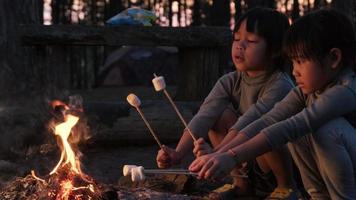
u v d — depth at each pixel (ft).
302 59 8.22
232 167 8.02
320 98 8.18
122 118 15.57
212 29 17.10
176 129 15.69
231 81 10.66
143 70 39.32
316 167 8.73
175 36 16.98
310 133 8.27
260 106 9.62
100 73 40.01
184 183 11.02
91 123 15.38
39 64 17.53
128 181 11.21
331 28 8.09
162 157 9.61
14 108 15.89
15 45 19.16
